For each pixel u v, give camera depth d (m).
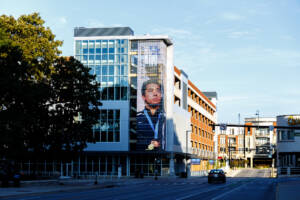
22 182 41.66
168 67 80.94
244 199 25.42
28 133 46.47
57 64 49.66
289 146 87.25
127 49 78.00
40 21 50.66
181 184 49.53
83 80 49.19
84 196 28.02
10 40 44.31
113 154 75.94
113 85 77.44
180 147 87.62
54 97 47.94
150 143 75.50
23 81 43.50
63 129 48.62
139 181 59.34
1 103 43.25
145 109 76.44
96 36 78.88
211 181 52.84
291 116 87.56
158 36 77.12
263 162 180.25
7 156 42.88
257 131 181.88
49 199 25.11
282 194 29.55
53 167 77.62
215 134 138.25
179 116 87.25
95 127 76.62
